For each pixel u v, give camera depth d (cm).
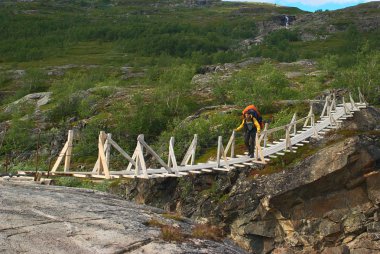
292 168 2750
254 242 2742
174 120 5025
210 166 2259
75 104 6588
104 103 6341
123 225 1091
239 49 17375
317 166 2702
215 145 3894
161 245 1009
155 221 1164
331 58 9031
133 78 10788
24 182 1577
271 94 5303
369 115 3609
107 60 14488
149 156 4147
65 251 905
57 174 1712
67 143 1733
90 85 9181
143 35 18838
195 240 1101
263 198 2703
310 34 19238
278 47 16650
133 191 3300
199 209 2912
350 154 2688
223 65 10688
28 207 1114
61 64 13412
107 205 1273
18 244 902
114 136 5147
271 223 2725
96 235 1004
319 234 2692
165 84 6844
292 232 2695
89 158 4862
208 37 18588
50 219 1055
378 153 2759
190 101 6331
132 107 5822
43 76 11400
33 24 19550
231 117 4281
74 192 1432
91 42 18225
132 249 964
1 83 11131
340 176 2695
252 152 2475
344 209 2714
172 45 16812
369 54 7569
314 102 4278
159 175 1911
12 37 17600
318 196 2719
